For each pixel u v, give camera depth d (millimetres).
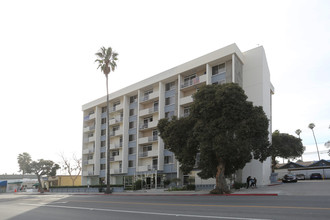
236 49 36688
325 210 11008
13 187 78062
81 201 22578
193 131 25453
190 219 10305
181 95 42000
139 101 49219
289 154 64188
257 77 37719
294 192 21484
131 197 25703
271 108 49219
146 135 48000
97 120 59625
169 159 42656
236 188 29672
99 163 58031
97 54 41719
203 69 40656
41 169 63594
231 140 23109
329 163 60750
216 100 23938
